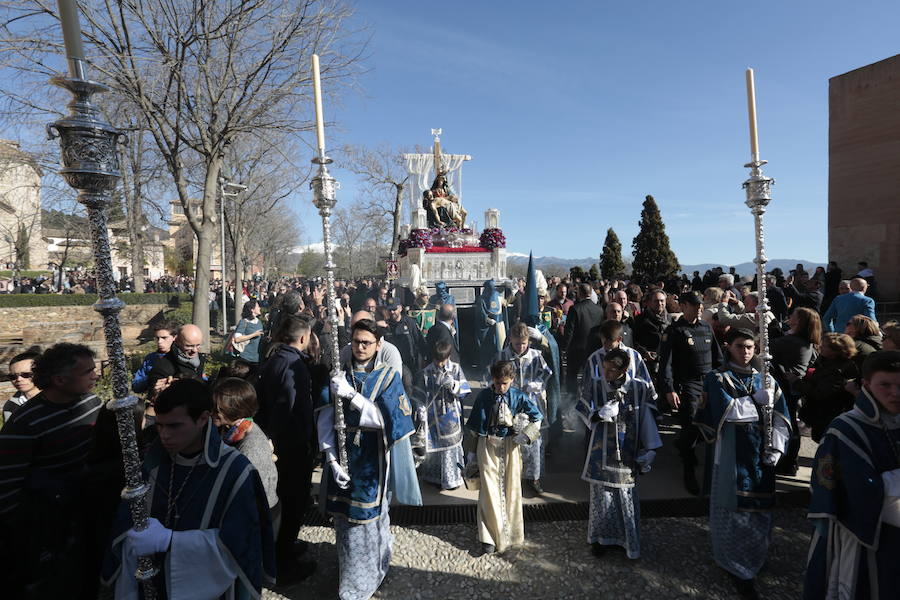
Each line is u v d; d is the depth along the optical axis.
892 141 17.89
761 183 3.29
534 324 6.55
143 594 1.96
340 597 3.21
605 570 3.55
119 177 1.71
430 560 3.73
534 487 4.77
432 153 17.73
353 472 3.25
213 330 18.38
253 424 2.96
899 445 2.36
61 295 19.19
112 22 8.23
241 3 8.53
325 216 3.03
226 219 17.98
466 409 7.42
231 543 1.97
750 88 3.31
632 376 3.86
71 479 2.58
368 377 3.35
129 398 1.76
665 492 4.78
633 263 38.75
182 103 9.44
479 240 14.36
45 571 2.50
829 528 2.52
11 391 7.53
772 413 3.31
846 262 19.22
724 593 3.29
